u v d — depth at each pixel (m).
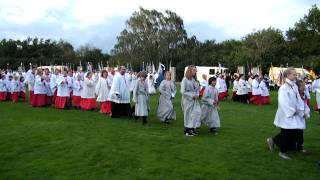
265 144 10.76
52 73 20.30
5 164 8.70
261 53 63.31
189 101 11.96
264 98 23.69
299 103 9.21
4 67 77.94
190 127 11.90
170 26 75.12
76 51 87.88
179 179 7.70
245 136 11.91
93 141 10.80
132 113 15.67
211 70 54.44
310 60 57.94
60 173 8.05
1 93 23.80
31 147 10.11
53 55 86.81
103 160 8.96
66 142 10.64
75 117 15.59
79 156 9.29
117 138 11.28
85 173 8.04
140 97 13.91
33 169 8.32
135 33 74.50
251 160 9.07
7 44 84.00
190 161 8.95
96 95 18.44
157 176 7.87
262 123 14.70
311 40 60.03
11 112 17.05
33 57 84.81
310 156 9.50
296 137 9.58
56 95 19.27
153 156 9.34
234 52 69.62
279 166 8.62
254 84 23.56
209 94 12.52
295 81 9.44
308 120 16.30
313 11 60.69
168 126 13.75
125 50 74.56
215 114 12.55
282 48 63.91
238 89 24.84
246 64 63.66
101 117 15.77
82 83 19.22
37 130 12.36
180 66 73.50
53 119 14.88
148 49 74.12
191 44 78.69
